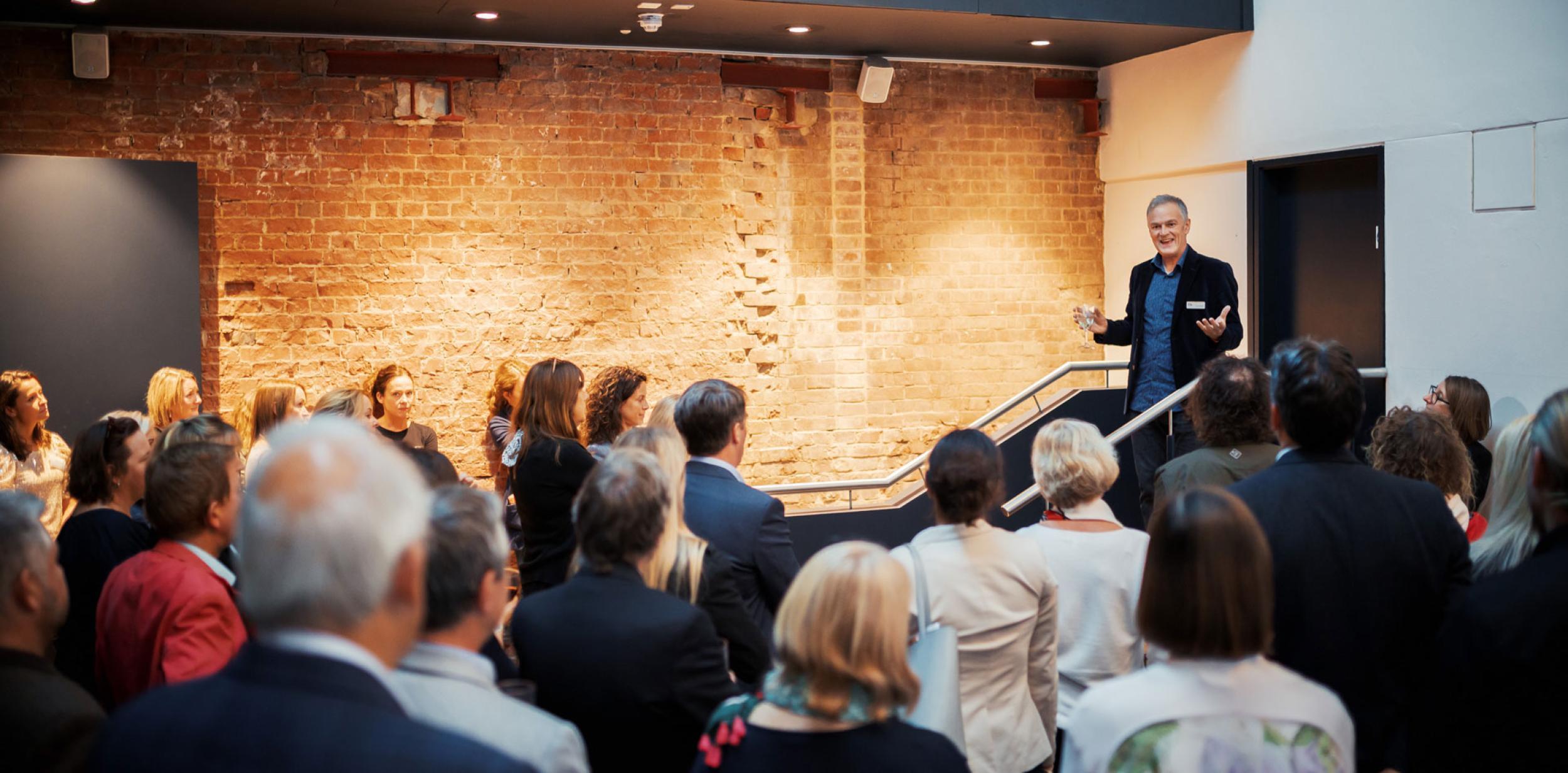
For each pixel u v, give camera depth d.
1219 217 7.25
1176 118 7.42
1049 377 6.53
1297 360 2.39
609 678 2.13
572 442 3.83
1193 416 3.38
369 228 6.65
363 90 6.61
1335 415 2.34
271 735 1.10
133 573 2.45
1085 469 2.88
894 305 7.80
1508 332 5.47
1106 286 8.26
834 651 1.63
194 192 5.98
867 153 7.68
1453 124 5.68
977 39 7.05
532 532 3.81
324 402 4.42
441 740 1.12
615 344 7.16
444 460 3.33
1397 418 3.38
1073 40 7.12
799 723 1.66
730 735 1.70
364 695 1.14
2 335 5.64
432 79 6.73
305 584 1.15
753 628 2.63
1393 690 2.27
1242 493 2.36
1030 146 8.05
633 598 2.21
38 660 1.87
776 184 7.47
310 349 6.58
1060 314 8.19
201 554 2.51
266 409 4.77
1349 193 6.49
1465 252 5.67
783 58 7.41
